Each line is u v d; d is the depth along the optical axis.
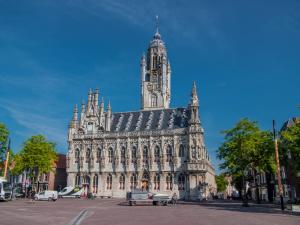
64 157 120.44
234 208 48.69
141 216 32.00
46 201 68.06
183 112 100.31
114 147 100.06
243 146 59.03
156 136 96.12
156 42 121.81
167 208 47.34
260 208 48.94
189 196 88.62
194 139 91.31
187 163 90.06
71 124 105.69
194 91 95.69
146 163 95.88
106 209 43.44
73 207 47.25
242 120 61.31
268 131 60.59
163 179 93.00
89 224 24.17
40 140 87.81
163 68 117.06
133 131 99.19
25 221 25.70
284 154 54.97
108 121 104.00
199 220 28.16
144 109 114.19
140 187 94.81
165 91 116.69
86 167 101.56
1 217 28.52
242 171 60.12
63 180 115.19
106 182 98.75
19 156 85.31
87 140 103.25
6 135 70.06
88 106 106.50
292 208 43.09
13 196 74.69
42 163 85.75
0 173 79.31
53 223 24.59
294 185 73.12
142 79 117.75
